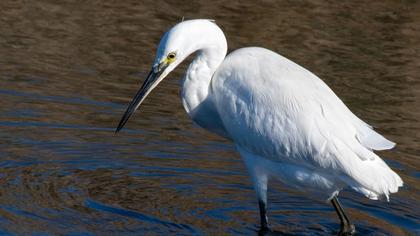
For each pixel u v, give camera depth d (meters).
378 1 19.75
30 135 13.70
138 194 12.08
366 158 10.43
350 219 11.77
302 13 18.97
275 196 12.46
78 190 12.02
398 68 16.88
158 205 11.77
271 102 10.94
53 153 13.18
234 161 13.42
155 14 18.50
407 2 19.78
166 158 13.32
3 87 15.16
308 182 10.96
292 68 11.27
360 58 17.11
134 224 11.15
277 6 19.19
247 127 11.09
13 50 16.56
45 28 17.55
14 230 10.68
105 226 11.03
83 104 14.88
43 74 15.79
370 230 11.43
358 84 16.05
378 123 14.64
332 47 17.45
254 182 11.44
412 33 18.34
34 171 12.51
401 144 14.02
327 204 12.28
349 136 10.62
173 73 16.41
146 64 16.44
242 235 11.11
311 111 10.80
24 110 14.50
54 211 11.31
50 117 14.35
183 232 11.02
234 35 17.42
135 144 13.70
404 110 15.23
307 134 10.70
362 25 18.55
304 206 12.20
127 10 18.67
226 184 12.64
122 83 15.70
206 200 12.07
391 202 12.26
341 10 19.27
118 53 16.77
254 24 18.12
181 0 19.25
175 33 11.05
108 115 14.58
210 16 18.34
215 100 11.48
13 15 17.97
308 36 17.84
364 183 10.41
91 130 14.04
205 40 11.23
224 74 11.39
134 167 12.95
